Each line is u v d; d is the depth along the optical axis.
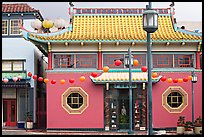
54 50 32.38
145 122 31.88
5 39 37.28
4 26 37.53
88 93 32.16
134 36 32.09
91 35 32.34
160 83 32.28
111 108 32.09
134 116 31.95
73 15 35.06
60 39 31.50
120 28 33.91
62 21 32.53
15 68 37.06
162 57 32.59
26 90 36.41
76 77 32.34
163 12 35.56
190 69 32.44
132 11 35.81
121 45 32.31
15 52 37.22
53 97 32.19
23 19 37.62
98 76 31.86
